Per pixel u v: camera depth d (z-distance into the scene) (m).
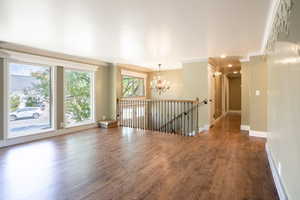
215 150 3.51
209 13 2.33
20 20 2.57
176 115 6.37
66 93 4.96
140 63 6.25
